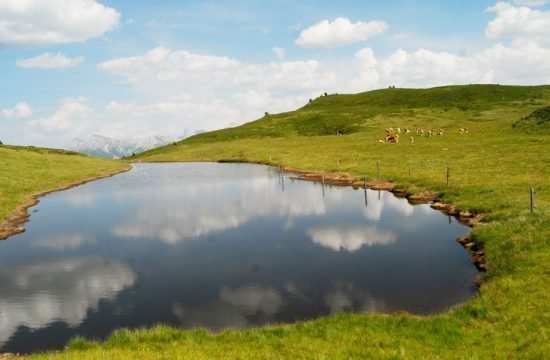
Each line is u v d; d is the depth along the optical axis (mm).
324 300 20297
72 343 15625
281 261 26500
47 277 25047
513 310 15562
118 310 20156
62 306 20750
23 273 25844
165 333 16141
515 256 20594
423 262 24734
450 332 14922
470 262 24141
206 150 126375
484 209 32656
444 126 124562
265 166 86438
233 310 19703
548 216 25047
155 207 47000
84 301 21344
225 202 48312
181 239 32938
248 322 18469
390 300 19906
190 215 41875
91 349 14977
